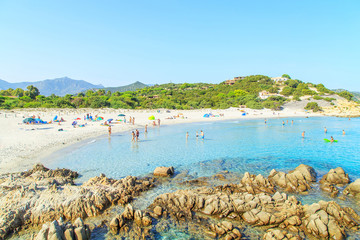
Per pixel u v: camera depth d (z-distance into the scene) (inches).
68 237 398.0
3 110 2476.6
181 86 7032.5
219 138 1512.1
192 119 2859.3
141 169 830.5
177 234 446.3
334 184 681.6
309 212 484.7
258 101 4402.1
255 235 442.3
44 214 480.4
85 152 1064.8
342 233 431.5
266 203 523.5
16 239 430.3
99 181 652.7
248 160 960.9
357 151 1123.3
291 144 1304.1
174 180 720.3
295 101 4485.7
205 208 520.4
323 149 1170.6
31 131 1475.1
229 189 624.7
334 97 4741.6
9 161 845.2
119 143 1298.0
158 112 3176.7
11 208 480.1
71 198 522.6
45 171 714.2
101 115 2586.1
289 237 420.5
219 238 434.3
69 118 2233.0
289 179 675.4
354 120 2874.0
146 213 501.0
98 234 444.8
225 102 4308.6
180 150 1139.3
